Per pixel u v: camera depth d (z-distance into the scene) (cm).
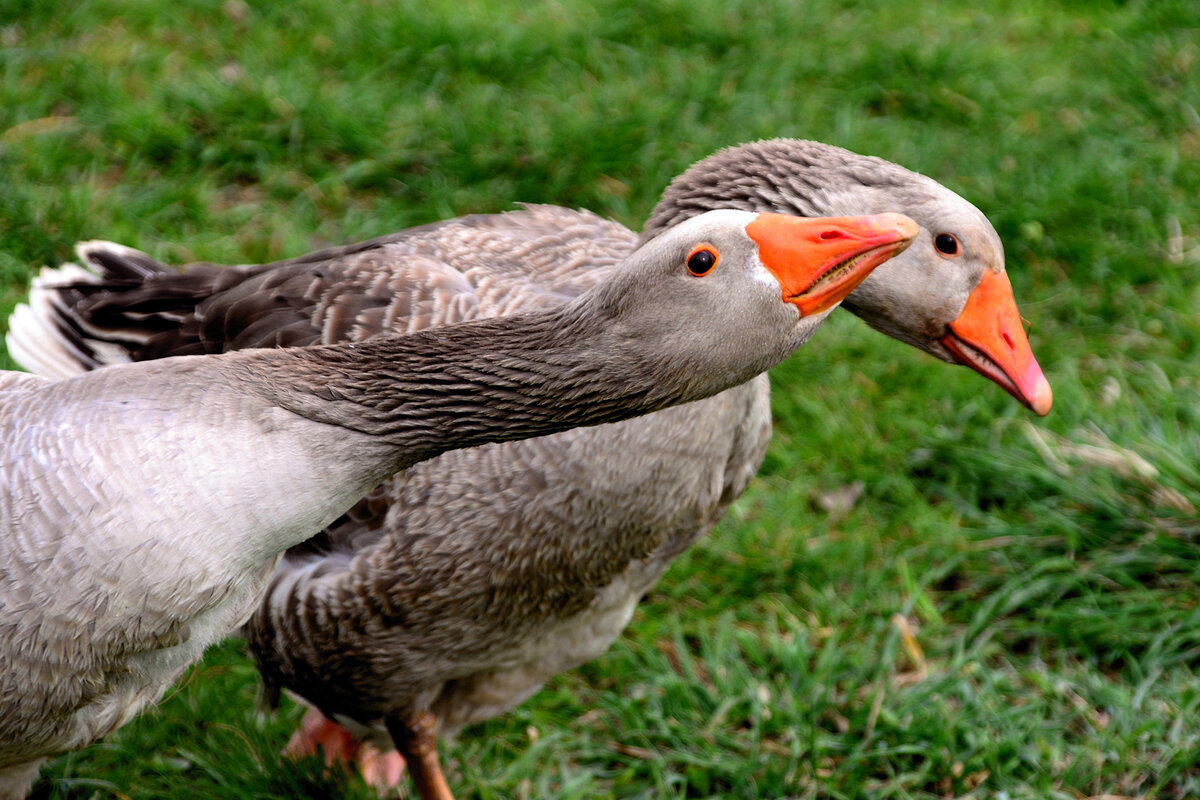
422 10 966
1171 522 695
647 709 637
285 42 945
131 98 882
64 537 385
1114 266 869
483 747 619
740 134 929
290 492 398
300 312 535
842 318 831
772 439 768
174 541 387
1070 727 631
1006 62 1027
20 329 592
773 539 713
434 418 412
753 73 977
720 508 557
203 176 855
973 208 514
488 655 527
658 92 952
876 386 799
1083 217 892
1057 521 707
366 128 881
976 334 515
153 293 573
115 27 936
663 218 529
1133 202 905
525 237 579
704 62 984
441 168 883
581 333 409
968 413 779
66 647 394
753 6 1040
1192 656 648
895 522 732
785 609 687
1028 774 606
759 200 512
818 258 393
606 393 409
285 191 864
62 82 882
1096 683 635
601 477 485
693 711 628
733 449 536
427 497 488
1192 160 946
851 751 614
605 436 482
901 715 624
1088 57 1063
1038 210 885
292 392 401
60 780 562
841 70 1007
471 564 490
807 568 701
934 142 945
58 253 784
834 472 754
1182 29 1078
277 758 580
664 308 399
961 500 748
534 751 602
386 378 408
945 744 609
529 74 954
